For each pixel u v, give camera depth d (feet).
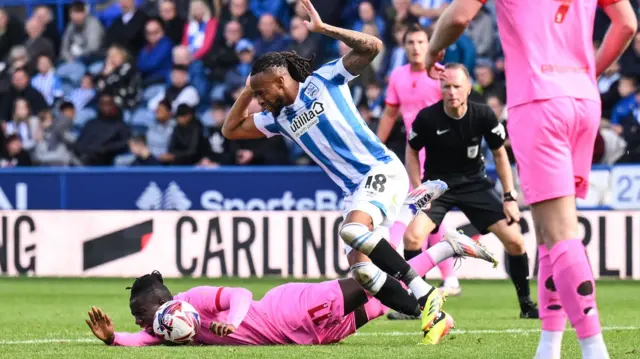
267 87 62.85
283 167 142.82
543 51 47.01
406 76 104.06
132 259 138.92
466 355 57.21
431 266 72.59
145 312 63.00
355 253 65.05
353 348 61.31
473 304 102.89
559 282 46.14
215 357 56.39
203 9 172.24
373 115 147.43
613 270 126.93
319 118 63.05
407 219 77.46
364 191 63.00
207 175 145.59
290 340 63.93
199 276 135.85
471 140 88.89
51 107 178.19
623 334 72.08
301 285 64.54
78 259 140.87
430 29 153.38
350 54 62.34
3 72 185.47
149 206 148.05
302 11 166.09
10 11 197.57
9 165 167.53
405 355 57.21
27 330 79.87
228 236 134.82
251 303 63.87
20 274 142.72
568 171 46.52
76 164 164.76
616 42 49.57
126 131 164.66
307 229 131.95
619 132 142.92
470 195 90.68
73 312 97.04
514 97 47.34
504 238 89.40
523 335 71.87
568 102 46.39
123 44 177.17
